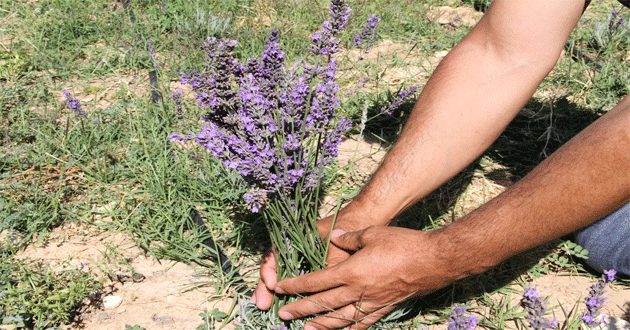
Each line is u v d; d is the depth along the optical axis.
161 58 2.17
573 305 1.17
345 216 1.12
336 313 1.05
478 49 1.10
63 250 1.27
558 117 1.72
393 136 1.65
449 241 0.97
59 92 1.89
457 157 1.09
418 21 2.69
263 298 1.11
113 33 2.38
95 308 1.16
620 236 1.16
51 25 2.35
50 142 1.52
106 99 1.85
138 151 1.50
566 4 1.04
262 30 2.41
